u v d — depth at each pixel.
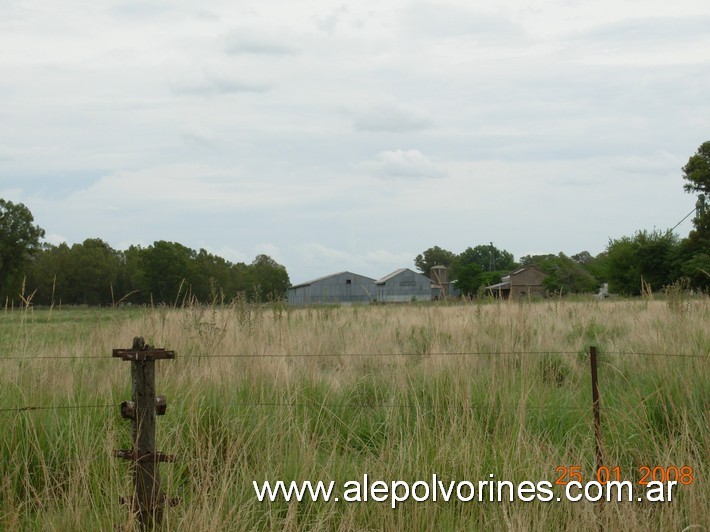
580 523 4.86
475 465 5.45
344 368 8.72
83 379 7.09
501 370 7.45
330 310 18.23
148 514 4.59
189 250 71.88
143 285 66.75
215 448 5.54
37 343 8.39
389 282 104.06
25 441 5.83
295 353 9.23
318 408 6.98
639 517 4.92
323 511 5.04
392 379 7.68
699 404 6.43
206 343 9.31
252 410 6.51
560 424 6.59
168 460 4.66
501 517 5.02
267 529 5.02
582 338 11.54
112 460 5.35
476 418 6.52
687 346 8.37
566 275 55.78
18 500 5.28
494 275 76.50
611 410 6.57
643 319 12.84
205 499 4.75
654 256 53.78
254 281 82.06
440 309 11.63
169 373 7.26
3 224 88.06
